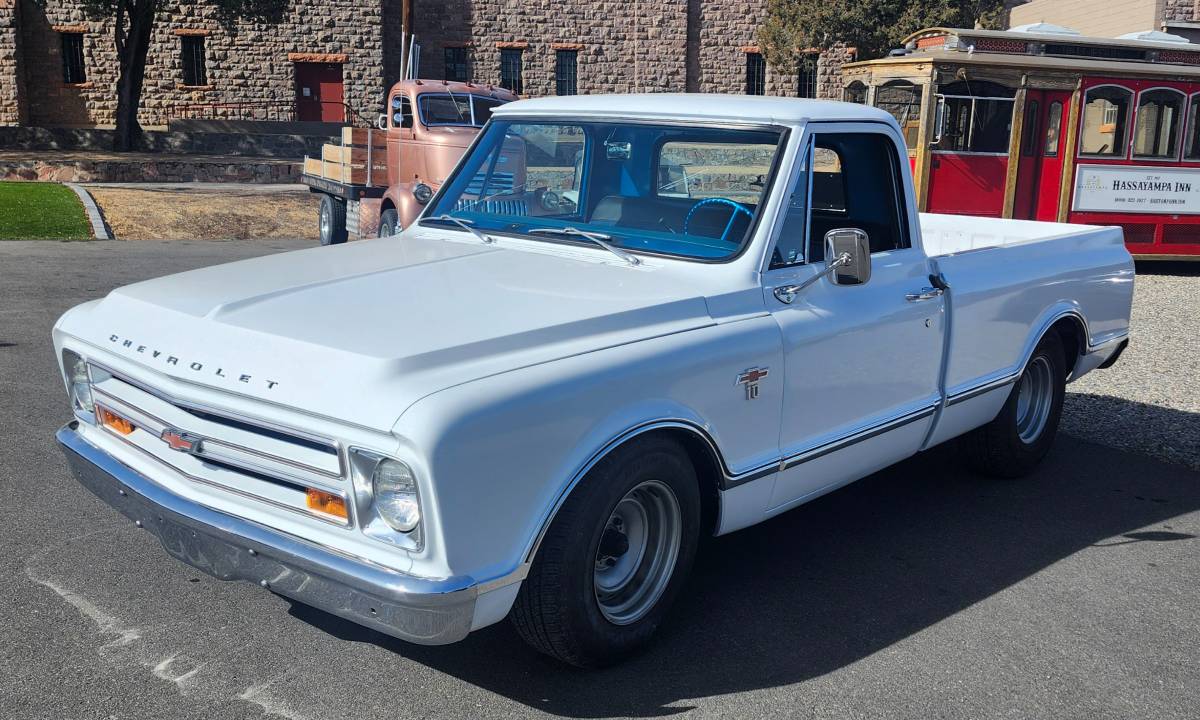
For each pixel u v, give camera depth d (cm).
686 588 436
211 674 348
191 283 388
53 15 3556
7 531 459
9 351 784
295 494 311
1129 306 648
